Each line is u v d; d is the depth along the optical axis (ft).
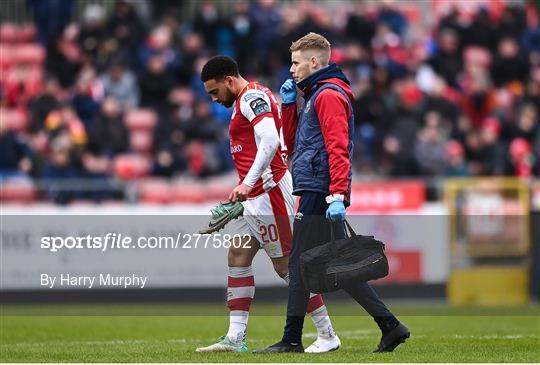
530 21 284.00
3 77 240.94
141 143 222.69
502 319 145.89
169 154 212.23
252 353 85.35
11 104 232.32
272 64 237.25
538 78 263.49
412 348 90.58
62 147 195.52
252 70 235.81
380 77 234.17
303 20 240.73
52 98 219.00
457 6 278.87
